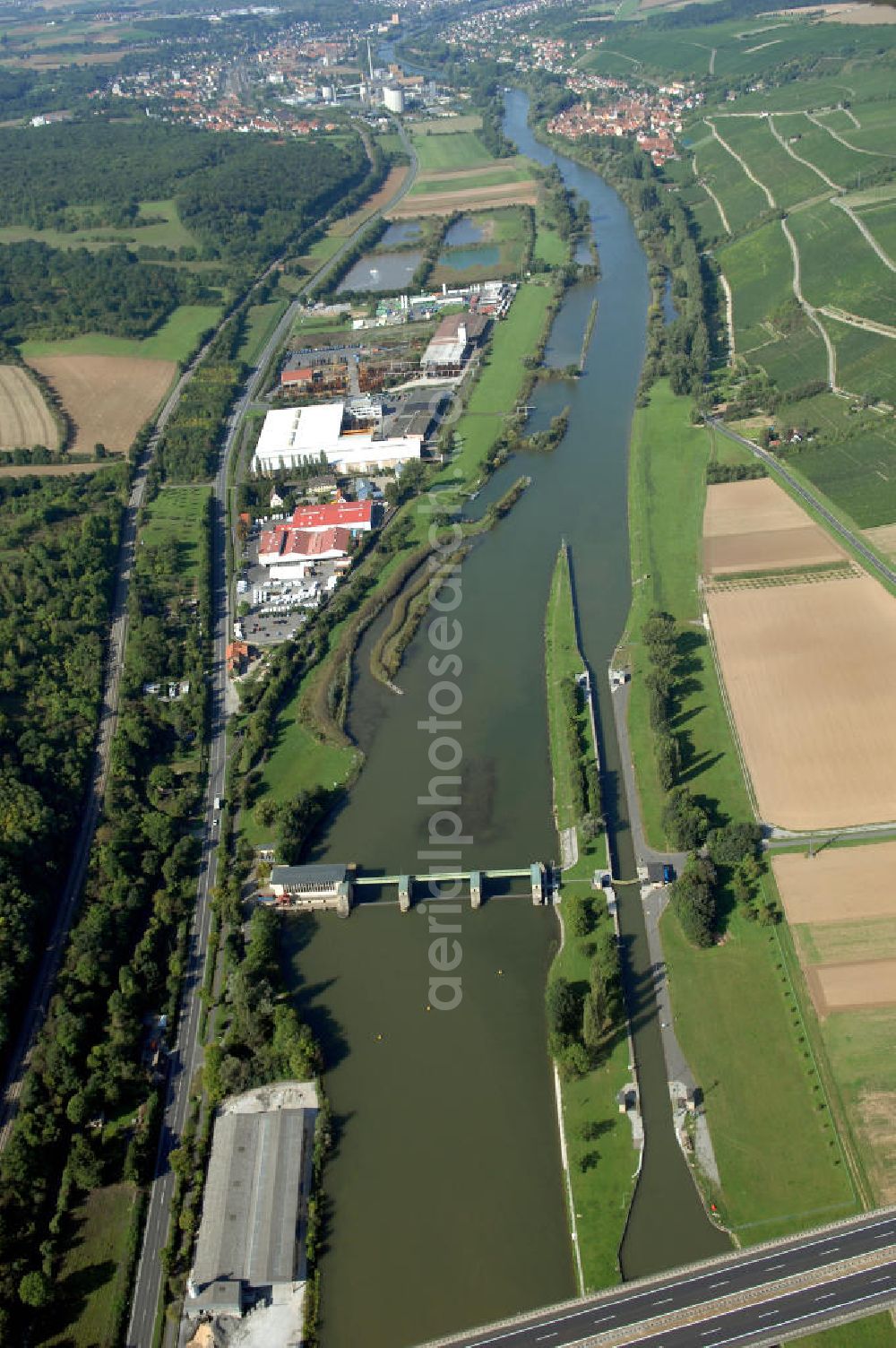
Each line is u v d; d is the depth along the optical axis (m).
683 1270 189.50
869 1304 181.12
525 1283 191.88
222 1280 189.62
